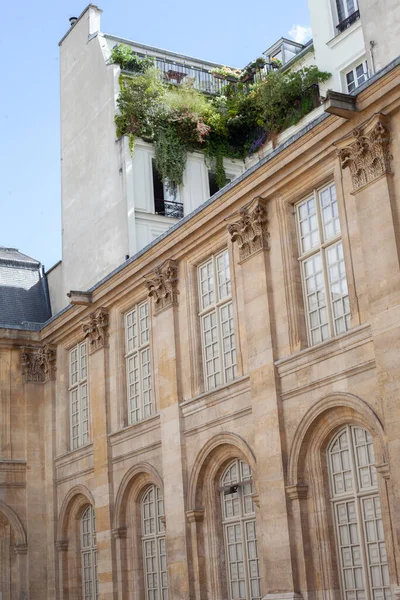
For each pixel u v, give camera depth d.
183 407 27.61
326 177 23.52
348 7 31.88
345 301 22.67
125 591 29.75
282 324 24.16
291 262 24.33
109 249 35.97
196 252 28.34
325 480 22.55
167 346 28.64
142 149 36.25
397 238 20.66
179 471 27.19
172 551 27.05
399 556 19.38
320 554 22.17
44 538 34.69
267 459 23.62
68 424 35.19
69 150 40.38
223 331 27.02
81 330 34.56
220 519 26.33
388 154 21.31
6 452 35.19
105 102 37.84
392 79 20.80
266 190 25.06
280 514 22.97
